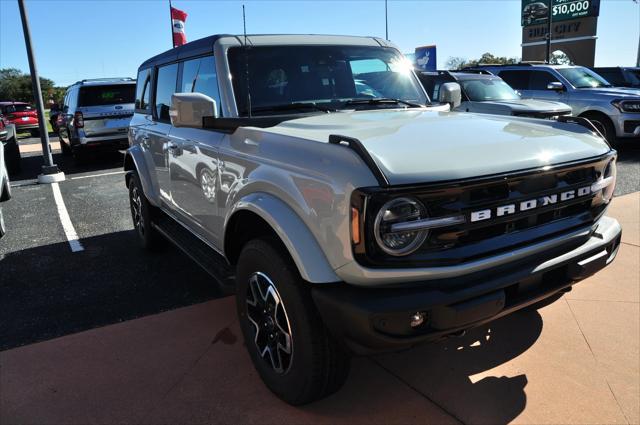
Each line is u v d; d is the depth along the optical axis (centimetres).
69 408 275
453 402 273
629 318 357
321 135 257
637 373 294
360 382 292
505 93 1049
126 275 470
